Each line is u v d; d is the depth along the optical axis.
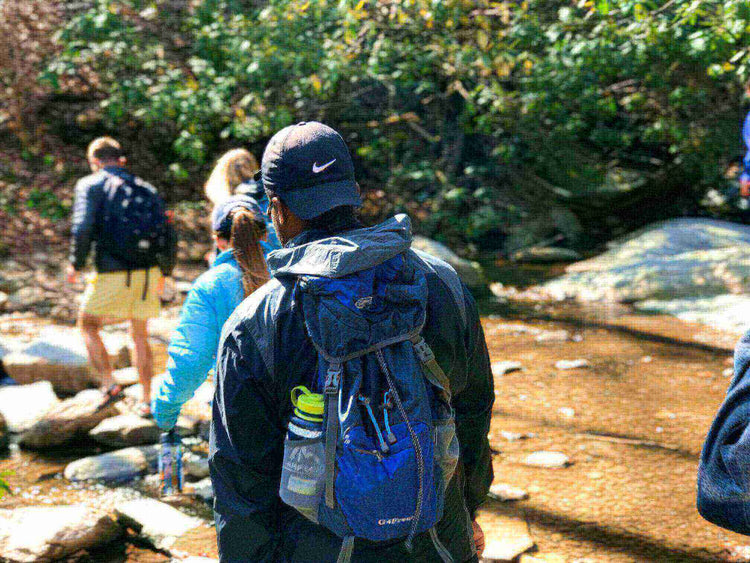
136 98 8.28
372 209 10.29
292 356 1.48
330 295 1.45
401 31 7.46
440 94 9.42
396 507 1.40
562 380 5.16
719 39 4.59
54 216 8.76
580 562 2.92
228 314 2.62
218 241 2.79
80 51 8.42
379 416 1.43
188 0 10.12
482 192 9.81
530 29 6.34
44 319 6.52
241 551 1.54
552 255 9.42
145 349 4.53
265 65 7.55
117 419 4.30
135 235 4.34
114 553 3.09
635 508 3.37
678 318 6.84
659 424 4.34
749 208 10.30
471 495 1.79
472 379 1.68
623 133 9.98
